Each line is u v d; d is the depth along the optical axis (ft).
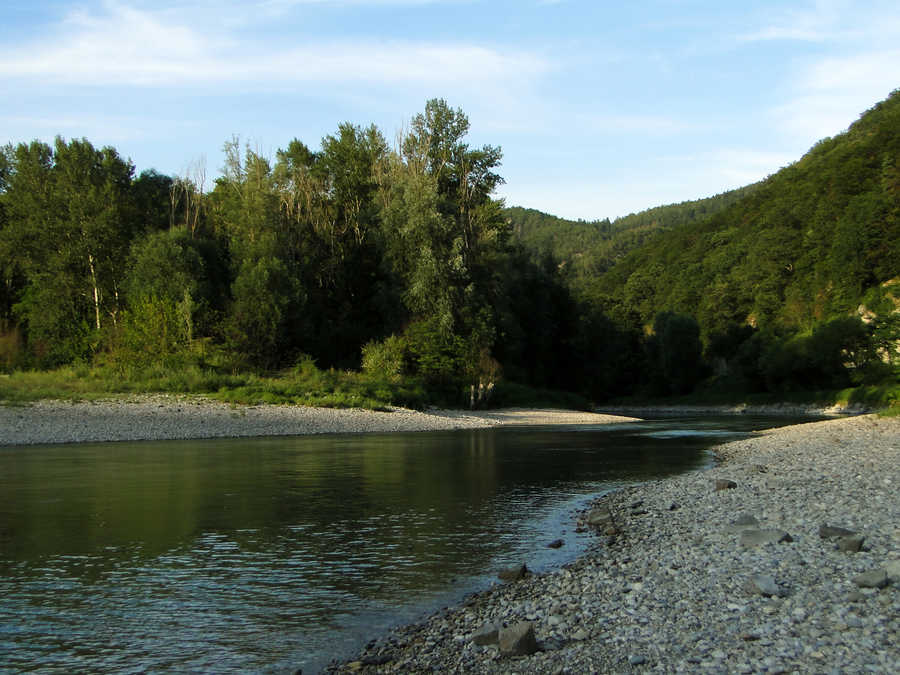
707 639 21.26
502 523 44.96
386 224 202.80
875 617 21.81
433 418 153.89
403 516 47.26
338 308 227.40
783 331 321.52
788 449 83.25
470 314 198.18
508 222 244.01
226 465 75.00
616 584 28.78
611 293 574.15
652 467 74.23
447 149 231.30
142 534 41.45
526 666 20.56
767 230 397.19
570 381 291.58
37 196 201.16
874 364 256.52
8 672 21.91
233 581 32.01
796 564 29.25
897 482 50.78
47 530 42.42
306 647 24.06
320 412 141.38
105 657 23.24
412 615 27.35
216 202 244.01
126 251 203.82
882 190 333.01
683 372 345.92
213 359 168.45
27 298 208.03
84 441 101.45
